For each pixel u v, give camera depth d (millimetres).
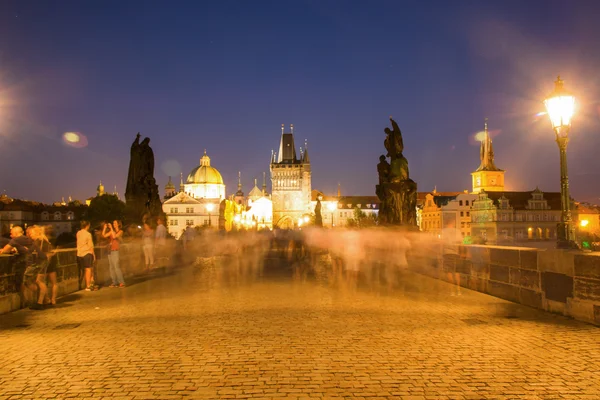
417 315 12086
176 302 14375
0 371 7785
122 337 9969
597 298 10898
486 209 126000
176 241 32406
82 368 7918
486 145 167250
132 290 17344
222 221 84250
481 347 9062
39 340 9773
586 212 135250
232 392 6867
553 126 13492
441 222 134750
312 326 10859
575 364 8031
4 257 13156
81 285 18094
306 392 6867
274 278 20688
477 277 16391
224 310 12930
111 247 18500
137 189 26969
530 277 13328
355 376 7500
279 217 197500
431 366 7953
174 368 7895
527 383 7184
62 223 150500
